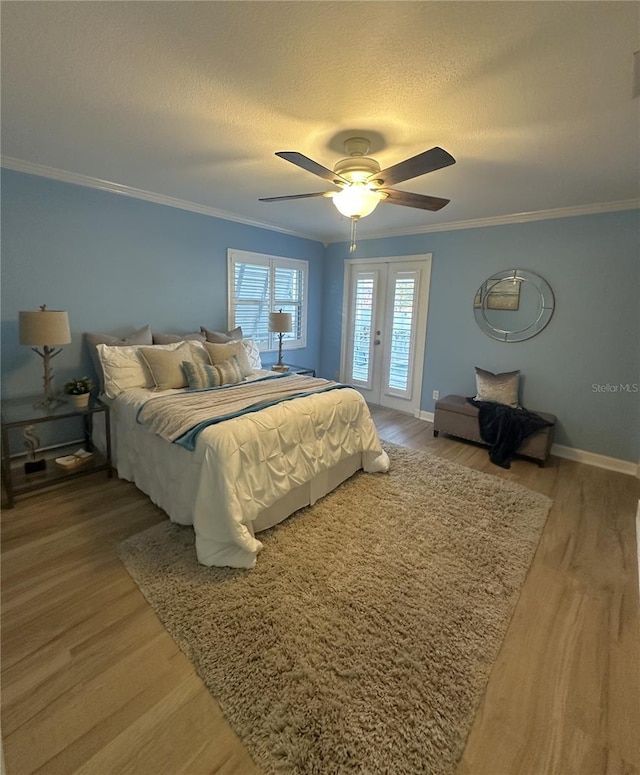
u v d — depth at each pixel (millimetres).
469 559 2117
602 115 1812
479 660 1519
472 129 1984
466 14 1216
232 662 1471
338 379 5680
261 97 1748
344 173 2098
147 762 1163
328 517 2484
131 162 2629
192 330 3998
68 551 2068
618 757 1211
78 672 1420
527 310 3783
